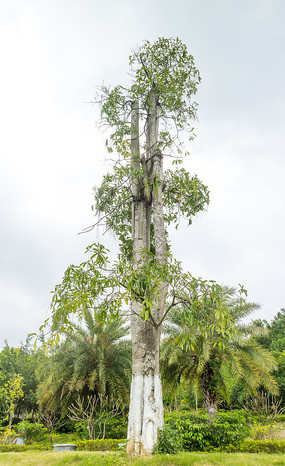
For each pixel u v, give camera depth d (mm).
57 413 20922
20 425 19359
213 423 12414
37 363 29625
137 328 9320
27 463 8461
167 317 17172
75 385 18375
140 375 8820
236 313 17188
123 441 12758
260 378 16703
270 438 14211
